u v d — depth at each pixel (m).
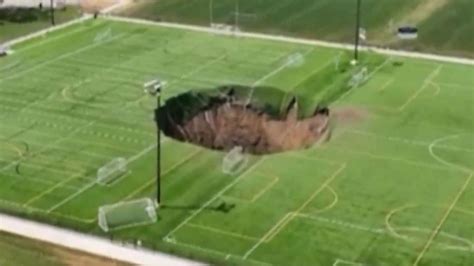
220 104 79.00
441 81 82.56
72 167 65.94
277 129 77.06
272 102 79.00
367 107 76.62
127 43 91.81
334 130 72.50
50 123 73.06
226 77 82.56
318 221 58.97
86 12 101.62
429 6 103.06
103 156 67.62
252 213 59.81
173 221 58.81
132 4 104.31
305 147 72.25
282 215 59.62
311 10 102.25
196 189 62.88
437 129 72.62
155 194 62.12
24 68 84.50
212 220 58.94
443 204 61.22
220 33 94.75
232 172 65.25
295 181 64.12
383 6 103.06
